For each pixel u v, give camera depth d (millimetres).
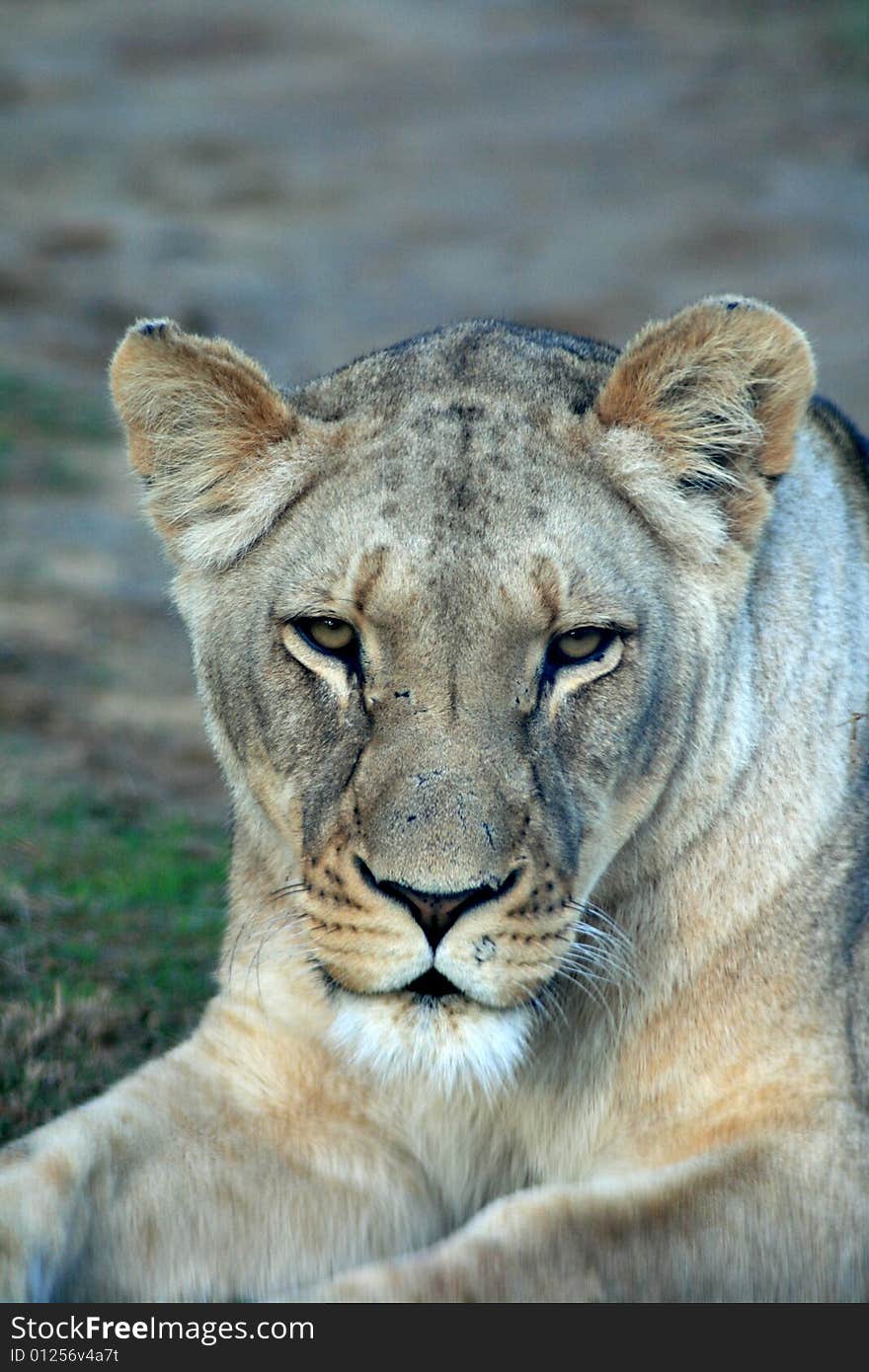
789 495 7734
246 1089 7316
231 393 7070
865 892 7594
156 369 7156
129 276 34031
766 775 7270
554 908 6414
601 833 6715
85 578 18922
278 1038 7328
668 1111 7125
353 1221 7195
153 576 19359
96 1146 6719
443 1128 7402
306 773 6711
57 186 39781
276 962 7332
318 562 6684
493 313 32781
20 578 18562
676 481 7051
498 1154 7492
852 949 7469
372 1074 7273
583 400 7293
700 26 52438
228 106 46812
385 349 7820
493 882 6215
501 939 6277
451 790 6238
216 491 7137
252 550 7074
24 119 44844
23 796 12414
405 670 6449
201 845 12055
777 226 37062
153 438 7285
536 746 6520
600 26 53125
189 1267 6816
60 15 54688
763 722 7297
